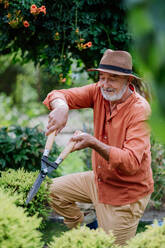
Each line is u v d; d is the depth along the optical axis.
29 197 1.89
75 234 1.50
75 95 2.42
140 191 2.21
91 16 2.92
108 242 1.47
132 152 2.00
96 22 2.98
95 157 2.27
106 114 2.26
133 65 2.67
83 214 2.64
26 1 2.76
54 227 3.10
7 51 3.69
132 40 2.93
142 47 0.74
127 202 2.20
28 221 1.59
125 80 2.15
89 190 2.44
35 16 2.84
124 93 2.18
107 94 2.14
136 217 2.26
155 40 0.73
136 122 2.08
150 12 0.72
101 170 2.22
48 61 3.22
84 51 3.23
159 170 3.55
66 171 4.68
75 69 4.08
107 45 3.07
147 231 1.50
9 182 2.06
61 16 2.95
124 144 2.08
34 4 2.76
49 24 2.97
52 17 2.99
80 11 2.94
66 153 1.99
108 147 1.97
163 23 0.71
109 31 3.00
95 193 2.40
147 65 0.75
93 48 3.03
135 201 2.21
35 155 3.42
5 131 3.61
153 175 3.56
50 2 2.93
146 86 2.31
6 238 1.35
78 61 3.57
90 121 6.16
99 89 2.35
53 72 3.12
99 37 3.05
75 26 2.91
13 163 3.48
